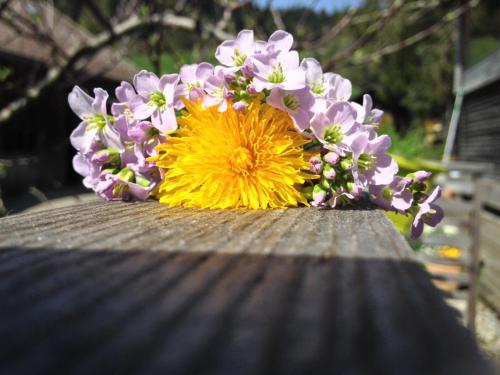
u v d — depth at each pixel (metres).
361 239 0.07
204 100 0.11
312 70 0.13
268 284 0.05
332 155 0.11
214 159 0.11
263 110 0.12
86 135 0.13
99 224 0.08
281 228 0.08
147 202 0.12
